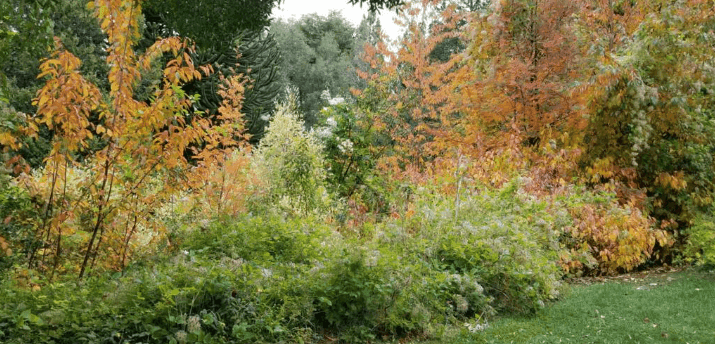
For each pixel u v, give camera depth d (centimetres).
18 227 474
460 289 501
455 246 557
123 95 456
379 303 441
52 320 337
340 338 417
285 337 396
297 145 910
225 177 717
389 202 945
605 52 841
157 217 609
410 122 1524
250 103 1722
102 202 455
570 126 865
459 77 1137
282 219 650
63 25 1480
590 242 752
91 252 486
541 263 568
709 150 843
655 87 793
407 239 587
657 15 818
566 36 942
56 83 422
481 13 1027
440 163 976
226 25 1298
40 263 460
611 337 430
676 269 755
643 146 816
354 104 1252
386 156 1230
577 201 731
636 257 712
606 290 596
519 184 743
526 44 975
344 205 913
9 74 1386
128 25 460
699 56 809
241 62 1748
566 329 455
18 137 446
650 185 851
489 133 1035
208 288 390
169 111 465
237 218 633
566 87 906
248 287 416
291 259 545
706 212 804
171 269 425
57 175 452
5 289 392
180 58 476
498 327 464
